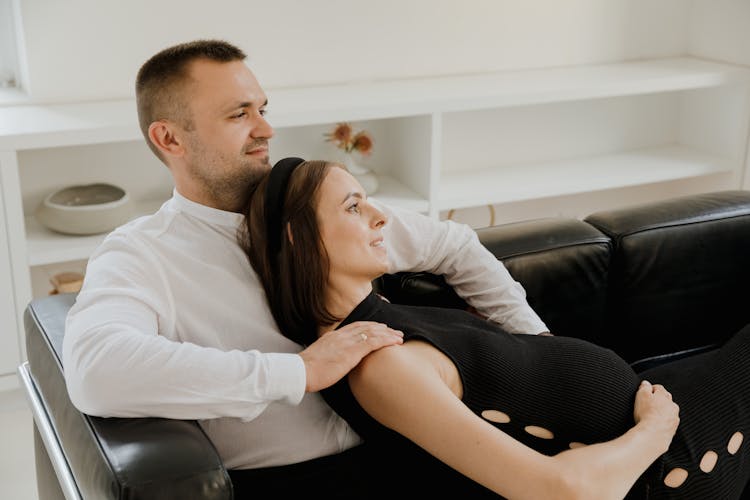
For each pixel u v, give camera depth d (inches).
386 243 71.5
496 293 72.5
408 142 122.3
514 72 131.9
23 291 103.8
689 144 145.3
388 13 122.8
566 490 51.9
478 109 124.8
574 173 132.1
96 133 101.4
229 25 115.9
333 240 59.4
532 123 135.9
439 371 57.2
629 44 138.5
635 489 61.2
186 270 60.8
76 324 55.7
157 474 48.6
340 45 121.8
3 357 105.0
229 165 64.0
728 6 134.9
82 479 52.6
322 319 60.3
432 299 74.1
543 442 60.7
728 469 63.8
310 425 61.3
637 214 81.7
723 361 67.7
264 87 120.0
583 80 126.1
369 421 57.5
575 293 78.2
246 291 61.5
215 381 52.9
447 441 53.2
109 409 52.5
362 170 121.0
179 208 64.1
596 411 60.6
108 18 110.6
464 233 73.8
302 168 60.9
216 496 49.3
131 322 55.6
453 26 126.9
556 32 133.1
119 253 60.0
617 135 142.1
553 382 60.6
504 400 59.0
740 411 65.2
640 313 81.1
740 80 132.2
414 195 121.6
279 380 53.7
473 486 58.4
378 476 60.8
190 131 63.4
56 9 108.3
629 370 64.6
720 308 83.9
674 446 62.4
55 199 111.0
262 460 60.4
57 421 58.6
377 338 55.8
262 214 61.6
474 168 134.6
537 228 79.0
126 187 117.3
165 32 113.4
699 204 83.7
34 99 110.9
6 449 99.2
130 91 114.2
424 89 120.6
